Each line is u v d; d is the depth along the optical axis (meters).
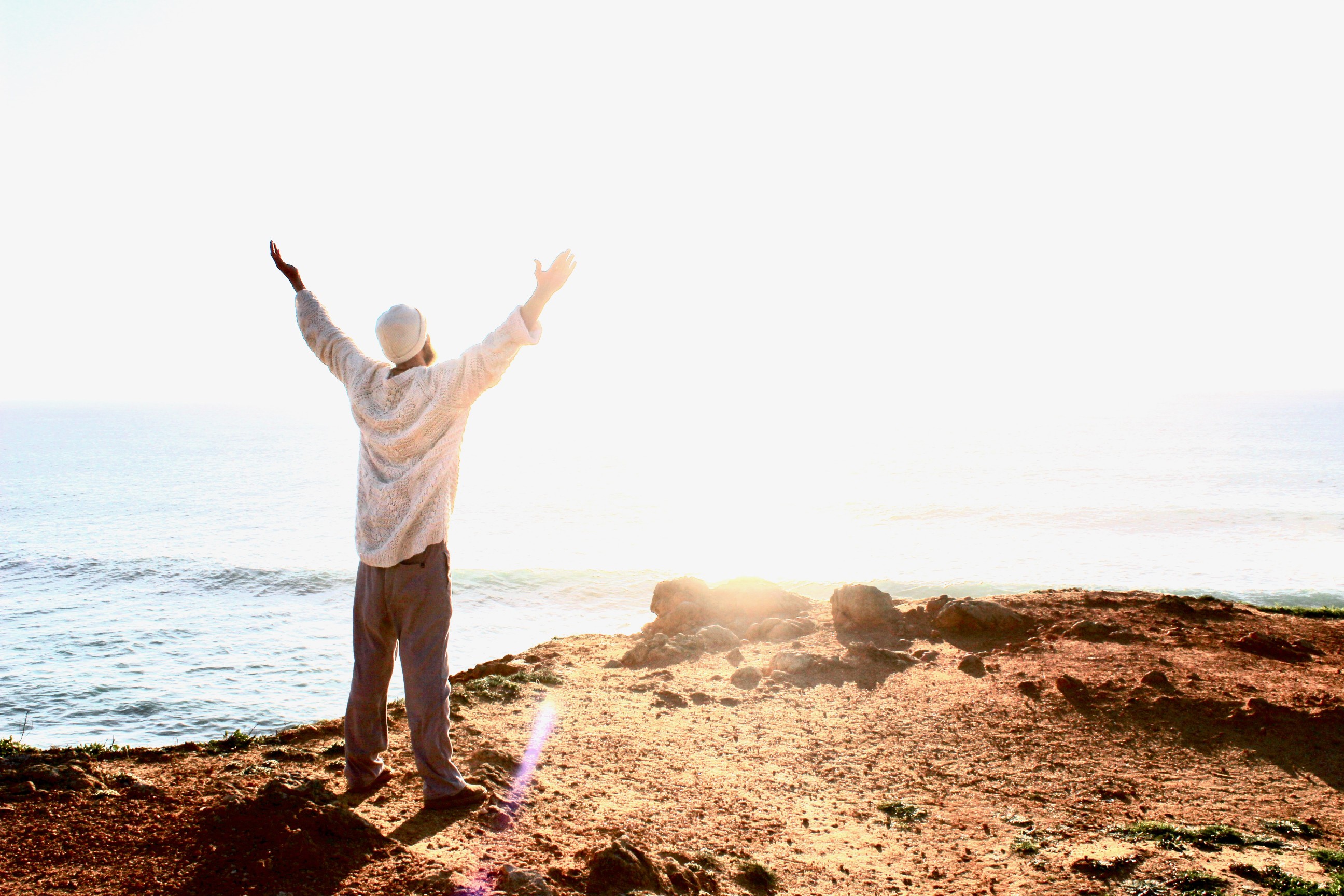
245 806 3.42
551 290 3.47
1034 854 4.61
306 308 4.16
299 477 96.88
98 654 26.03
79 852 3.11
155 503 71.88
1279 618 10.59
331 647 26.89
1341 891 4.02
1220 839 4.80
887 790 5.64
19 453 143.38
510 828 3.97
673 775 5.55
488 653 26.03
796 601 11.88
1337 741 6.43
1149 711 7.11
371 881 3.08
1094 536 48.41
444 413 3.58
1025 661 8.64
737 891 3.80
